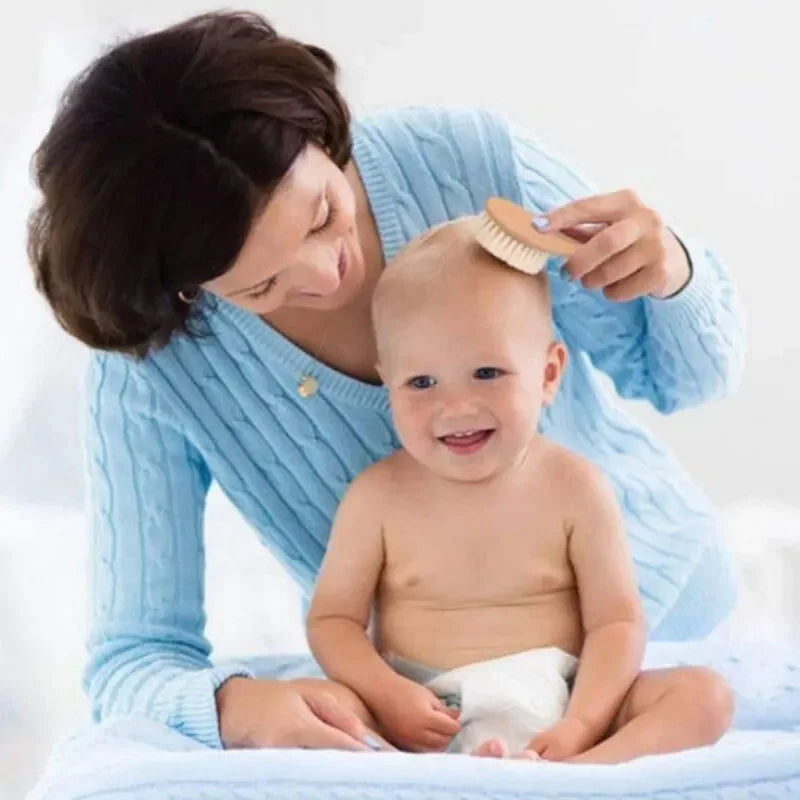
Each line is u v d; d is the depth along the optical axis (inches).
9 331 130.1
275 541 96.4
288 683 83.8
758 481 128.0
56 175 78.2
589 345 95.5
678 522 97.0
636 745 78.3
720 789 69.7
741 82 126.2
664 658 90.6
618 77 127.0
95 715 90.5
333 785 69.5
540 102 127.6
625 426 99.2
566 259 84.6
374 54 128.0
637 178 127.8
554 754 78.4
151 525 93.3
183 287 79.1
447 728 80.9
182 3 129.7
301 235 77.1
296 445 93.9
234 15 80.8
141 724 81.2
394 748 82.7
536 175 93.3
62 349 132.1
